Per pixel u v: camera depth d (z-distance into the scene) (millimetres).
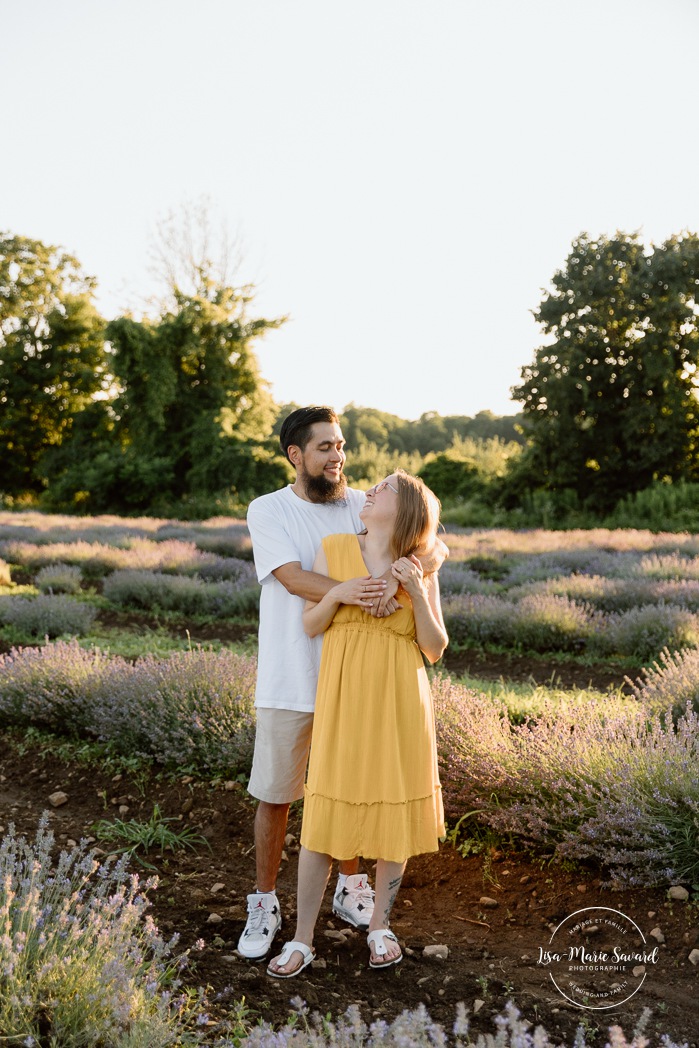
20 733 5047
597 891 3117
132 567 13656
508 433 77500
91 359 45406
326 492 2881
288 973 2520
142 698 4691
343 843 2498
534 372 32844
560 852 3244
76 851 2676
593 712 4141
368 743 2514
